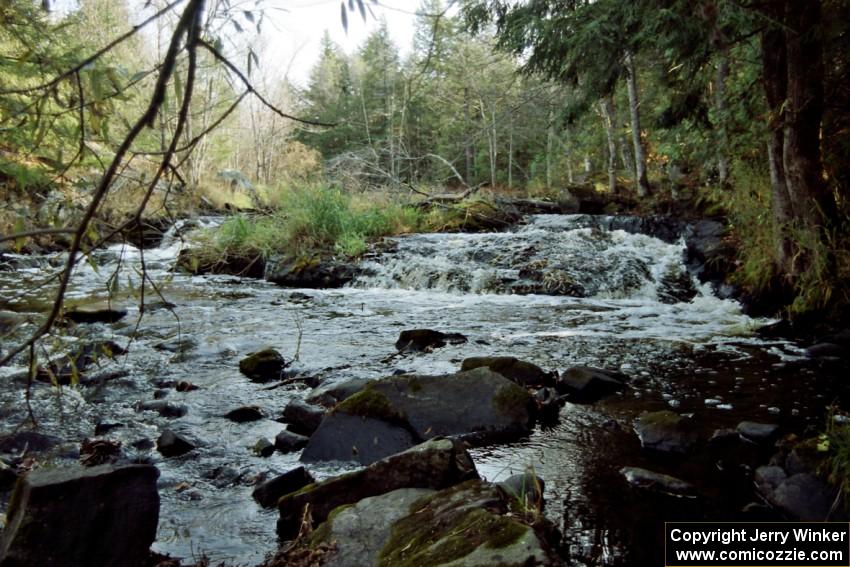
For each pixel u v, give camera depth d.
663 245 9.53
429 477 2.38
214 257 10.41
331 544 2.01
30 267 9.29
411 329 5.90
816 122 5.59
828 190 5.76
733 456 2.96
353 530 2.07
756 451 3.01
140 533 2.00
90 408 3.71
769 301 6.57
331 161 14.88
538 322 6.48
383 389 3.41
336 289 9.12
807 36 5.17
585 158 23.83
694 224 9.95
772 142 6.08
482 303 7.75
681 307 7.26
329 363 4.80
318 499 2.38
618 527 2.33
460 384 3.49
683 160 12.27
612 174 15.25
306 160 27.95
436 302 7.85
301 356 5.03
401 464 2.42
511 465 2.92
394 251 10.08
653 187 15.51
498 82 20.52
